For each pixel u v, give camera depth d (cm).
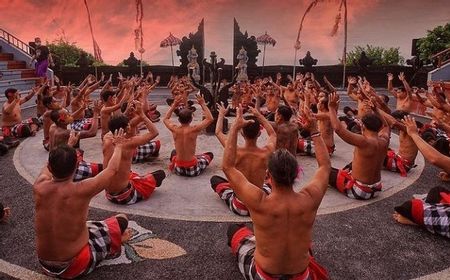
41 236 312
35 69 1614
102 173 323
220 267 358
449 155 630
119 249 357
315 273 312
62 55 2350
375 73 1881
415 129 402
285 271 288
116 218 367
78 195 308
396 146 802
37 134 858
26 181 569
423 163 678
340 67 1884
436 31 1900
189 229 427
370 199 514
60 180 312
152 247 388
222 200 501
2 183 561
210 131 864
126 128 468
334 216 465
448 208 413
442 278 345
